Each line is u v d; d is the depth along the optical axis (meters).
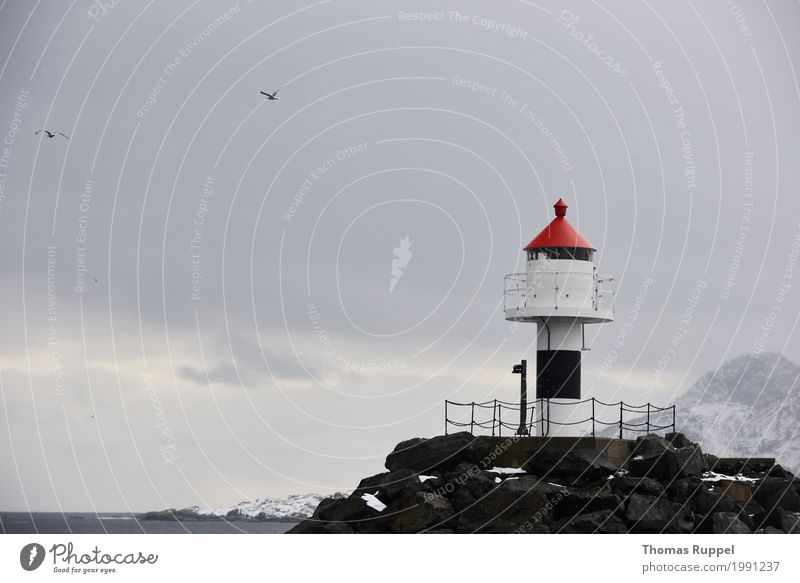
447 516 38.62
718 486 40.59
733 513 39.19
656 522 38.38
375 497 40.00
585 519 38.03
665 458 40.06
